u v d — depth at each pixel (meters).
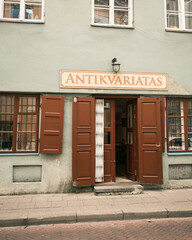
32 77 6.03
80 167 5.92
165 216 4.73
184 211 4.78
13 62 5.99
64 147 6.06
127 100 7.12
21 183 5.85
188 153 6.58
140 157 6.25
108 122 6.51
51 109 5.97
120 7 6.73
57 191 5.97
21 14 6.21
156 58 6.57
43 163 5.96
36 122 6.14
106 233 3.97
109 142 6.48
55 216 4.43
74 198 5.55
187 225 4.34
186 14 7.09
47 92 6.07
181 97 6.80
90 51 6.30
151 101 6.30
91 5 6.41
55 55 6.15
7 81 5.94
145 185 6.32
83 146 5.98
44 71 6.08
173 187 6.43
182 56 6.71
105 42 6.39
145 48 6.55
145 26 6.61
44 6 6.22
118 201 5.34
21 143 6.08
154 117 6.27
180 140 6.74
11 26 6.05
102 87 6.24
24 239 3.75
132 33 6.53
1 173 5.80
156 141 6.21
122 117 9.58
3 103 6.09
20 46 6.04
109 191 5.85
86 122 6.06
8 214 4.50
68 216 4.46
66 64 6.18
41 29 6.14
